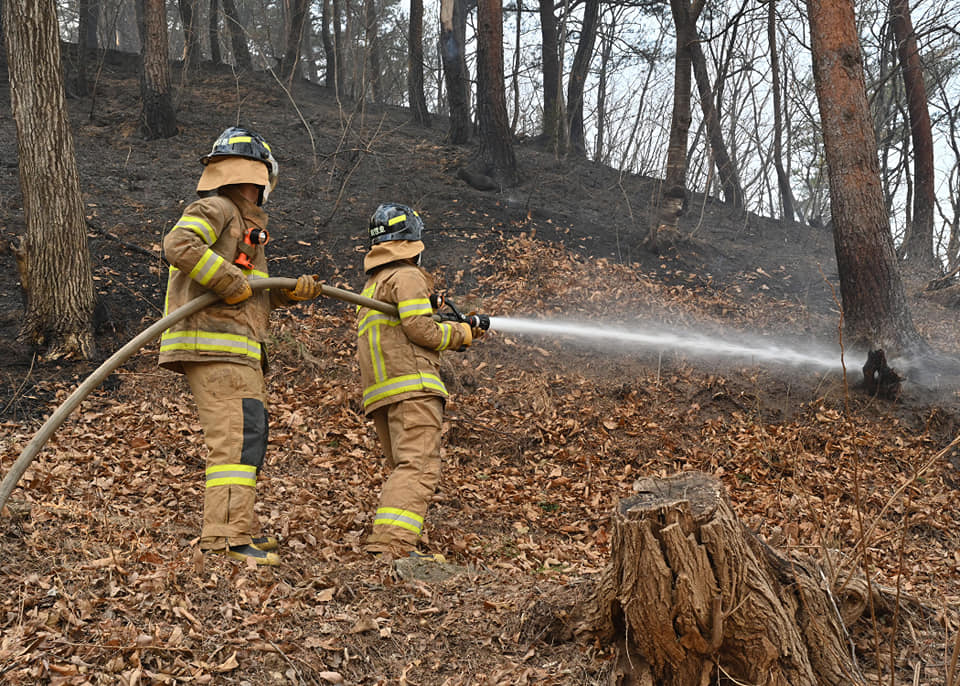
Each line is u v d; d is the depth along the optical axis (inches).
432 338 156.8
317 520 175.8
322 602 121.6
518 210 451.5
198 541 141.3
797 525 212.8
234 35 725.3
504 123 505.4
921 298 455.2
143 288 309.7
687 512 94.7
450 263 373.4
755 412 290.2
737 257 452.1
